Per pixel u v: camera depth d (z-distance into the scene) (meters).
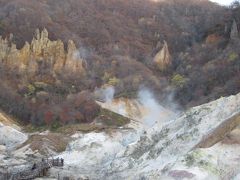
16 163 58.22
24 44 142.62
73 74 138.38
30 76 130.38
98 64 152.38
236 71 124.94
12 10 159.62
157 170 38.44
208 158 33.06
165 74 161.75
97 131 71.56
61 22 177.50
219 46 157.38
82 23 184.00
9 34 145.88
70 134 79.25
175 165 33.25
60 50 141.88
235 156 33.22
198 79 134.88
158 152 42.59
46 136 75.12
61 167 53.12
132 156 45.81
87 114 111.94
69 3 196.25
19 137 80.81
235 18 167.38
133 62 158.75
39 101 118.06
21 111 112.56
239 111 39.41
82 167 53.50
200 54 159.62
